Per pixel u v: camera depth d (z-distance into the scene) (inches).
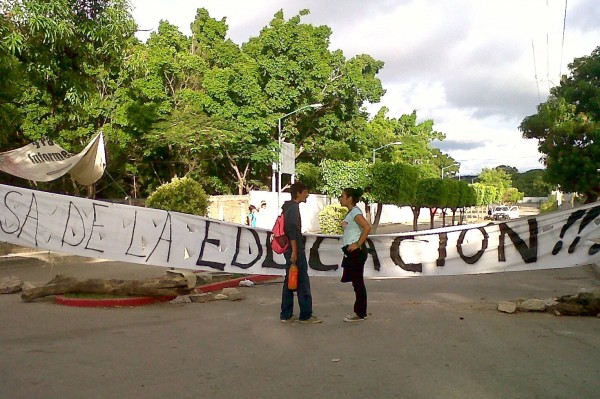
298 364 242.8
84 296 392.2
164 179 1334.9
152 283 388.5
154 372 231.9
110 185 1243.2
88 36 591.2
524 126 874.8
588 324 321.1
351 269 330.3
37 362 246.2
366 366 239.0
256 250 428.5
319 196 1628.9
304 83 1365.7
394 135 2536.9
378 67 1502.2
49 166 697.0
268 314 358.9
